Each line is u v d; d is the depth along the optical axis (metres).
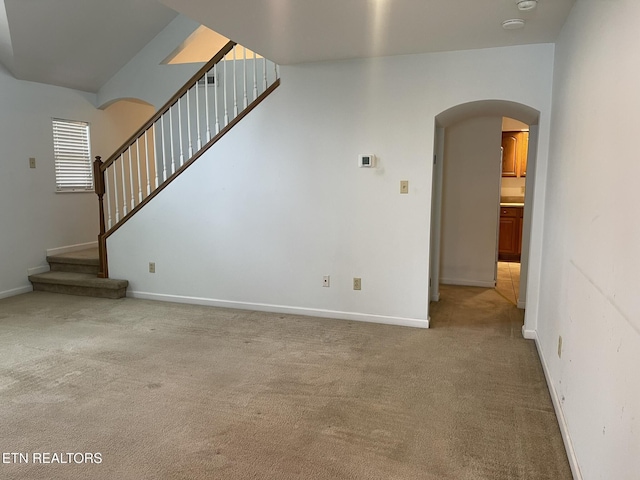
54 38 4.73
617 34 1.69
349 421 2.44
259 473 2.01
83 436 2.30
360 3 2.61
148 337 3.71
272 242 4.33
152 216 4.77
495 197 5.30
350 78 3.87
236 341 3.62
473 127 5.25
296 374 3.01
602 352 1.71
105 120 6.12
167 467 2.05
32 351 3.41
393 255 3.96
